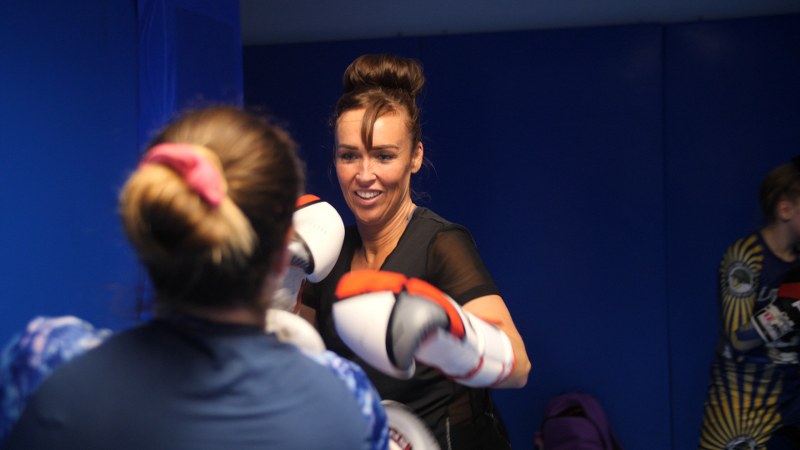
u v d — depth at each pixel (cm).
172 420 73
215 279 77
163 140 82
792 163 277
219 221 75
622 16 367
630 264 368
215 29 262
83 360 76
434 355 108
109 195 229
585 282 371
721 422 300
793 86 356
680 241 368
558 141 370
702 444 309
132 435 72
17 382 79
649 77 363
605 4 367
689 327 367
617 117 366
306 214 150
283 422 76
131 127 239
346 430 79
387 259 155
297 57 385
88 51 222
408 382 151
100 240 225
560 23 371
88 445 71
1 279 193
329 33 384
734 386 295
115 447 71
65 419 72
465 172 376
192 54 250
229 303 79
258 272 80
